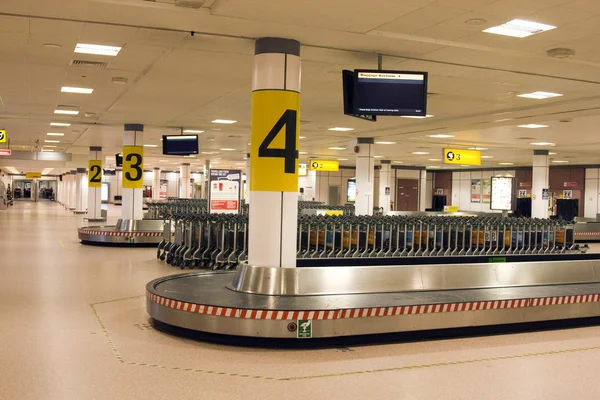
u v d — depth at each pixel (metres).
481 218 15.35
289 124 7.75
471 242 14.29
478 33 7.33
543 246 15.38
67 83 11.41
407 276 8.48
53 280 10.90
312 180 39.34
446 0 6.05
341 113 14.84
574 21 6.68
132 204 18.11
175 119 16.95
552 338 7.68
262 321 6.68
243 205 19.73
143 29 7.50
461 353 6.78
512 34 7.34
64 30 7.59
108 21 7.18
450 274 8.78
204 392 5.18
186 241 13.25
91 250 16.41
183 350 6.56
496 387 5.54
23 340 6.71
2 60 9.41
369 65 9.31
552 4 6.09
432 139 20.72
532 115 14.18
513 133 18.28
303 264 9.16
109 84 11.45
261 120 7.75
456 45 7.94
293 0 6.21
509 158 29.28
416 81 7.79
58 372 5.61
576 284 9.58
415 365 6.23
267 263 7.86
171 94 12.55
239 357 6.35
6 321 7.59
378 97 7.77
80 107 14.77
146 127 19.05
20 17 7.05
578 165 32.50
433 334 7.52
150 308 7.59
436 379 5.75
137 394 5.07
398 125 16.95
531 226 15.09
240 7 6.50
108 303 8.92
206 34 7.67
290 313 6.68
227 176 15.23
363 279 8.21
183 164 40.62
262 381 5.54
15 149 31.25
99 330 7.30
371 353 6.67
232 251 12.59
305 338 6.82
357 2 6.20
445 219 14.23
